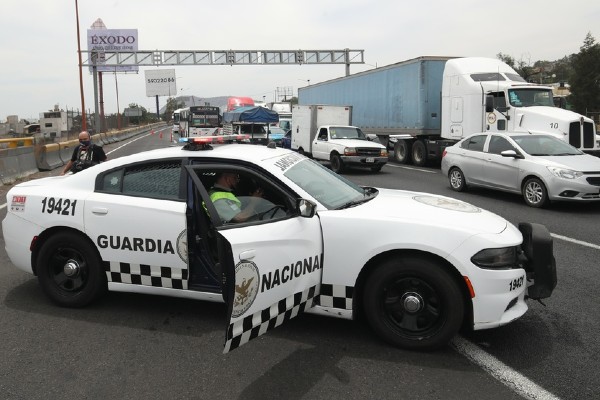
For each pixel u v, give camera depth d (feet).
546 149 33.65
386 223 11.62
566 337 12.67
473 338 12.60
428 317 11.73
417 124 61.26
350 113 71.61
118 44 224.74
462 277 11.14
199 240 12.99
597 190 29.99
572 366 11.13
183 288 13.10
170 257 13.01
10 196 14.82
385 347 12.03
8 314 14.11
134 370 10.96
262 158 13.08
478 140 37.86
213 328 13.17
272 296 10.50
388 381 10.48
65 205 13.99
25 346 12.12
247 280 9.81
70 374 10.78
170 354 11.70
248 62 159.74
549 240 12.30
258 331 10.18
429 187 42.98
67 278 14.46
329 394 9.97
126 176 13.87
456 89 54.24
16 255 14.75
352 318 12.00
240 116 89.97
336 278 11.88
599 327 13.29
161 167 13.55
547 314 14.24
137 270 13.44
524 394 10.00
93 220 13.65
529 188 32.53
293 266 11.03
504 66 53.16
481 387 10.27
